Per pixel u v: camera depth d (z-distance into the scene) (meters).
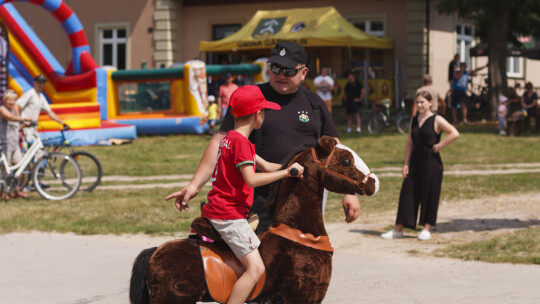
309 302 4.39
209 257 4.26
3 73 17.66
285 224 4.40
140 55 35.00
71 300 6.64
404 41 31.44
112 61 35.75
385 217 11.13
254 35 29.50
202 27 34.66
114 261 8.34
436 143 9.37
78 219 11.01
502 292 6.69
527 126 25.17
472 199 12.61
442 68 32.75
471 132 24.72
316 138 5.16
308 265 4.34
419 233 9.89
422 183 9.42
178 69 24.89
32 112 13.32
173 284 4.19
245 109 4.38
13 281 7.41
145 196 13.31
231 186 4.34
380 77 31.59
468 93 32.47
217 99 26.33
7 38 17.67
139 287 4.24
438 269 7.75
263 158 5.03
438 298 6.50
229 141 4.36
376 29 32.09
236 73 26.00
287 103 5.12
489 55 28.75
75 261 8.38
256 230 4.52
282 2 33.25
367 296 6.61
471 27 35.38
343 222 10.72
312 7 32.78
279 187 4.51
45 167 13.20
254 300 4.46
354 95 25.09
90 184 14.05
